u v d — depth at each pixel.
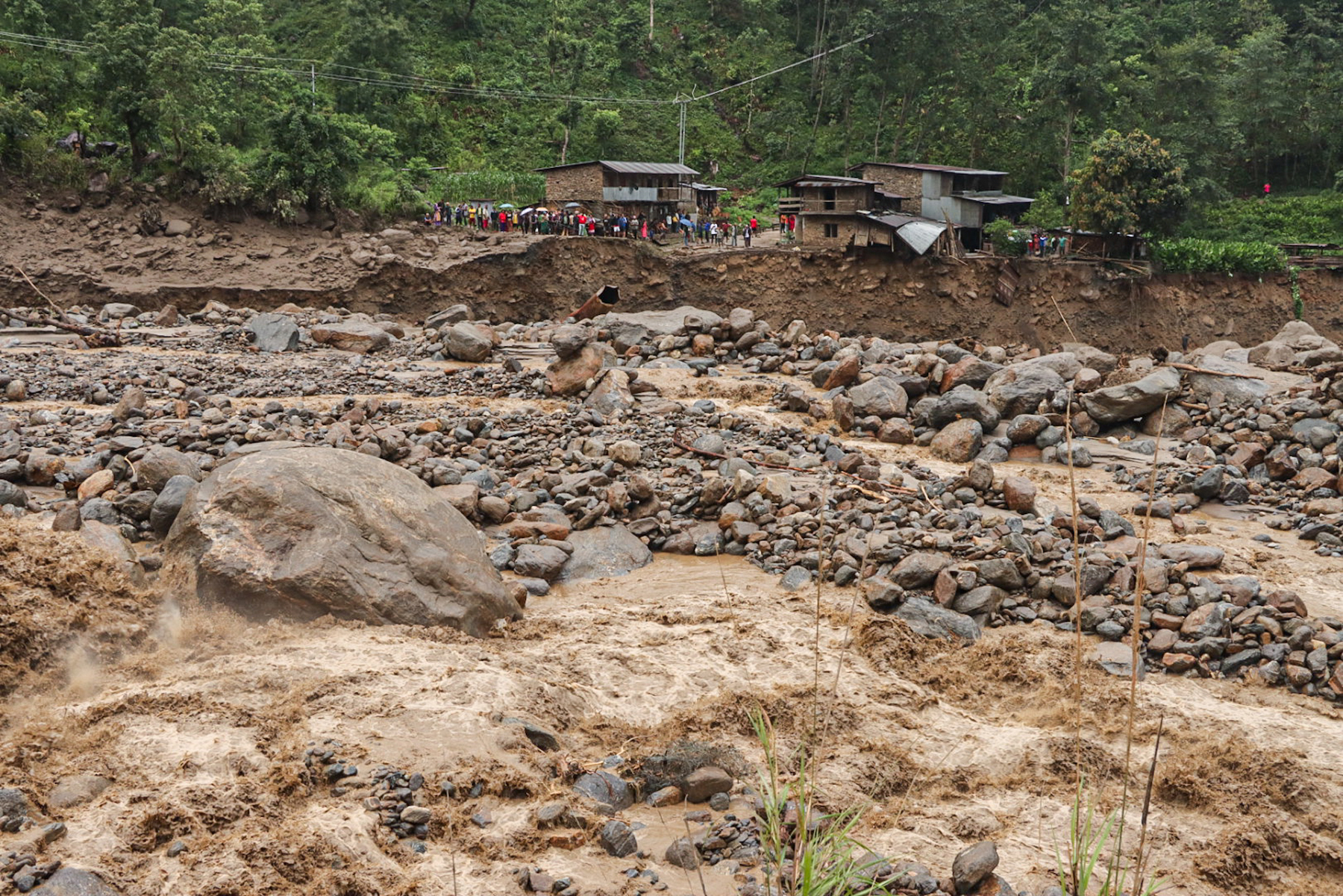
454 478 16.97
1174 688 11.62
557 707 10.05
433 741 8.76
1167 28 89.12
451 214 57.00
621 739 9.75
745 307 52.41
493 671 10.33
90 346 31.22
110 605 10.75
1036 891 7.29
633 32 87.50
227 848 7.09
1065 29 68.88
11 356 27.45
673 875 7.14
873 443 21.45
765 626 12.77
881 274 52.56
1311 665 11.73
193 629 10.82
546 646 11.91
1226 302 59.94
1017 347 30.98
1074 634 12.91
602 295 33.78
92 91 49.28
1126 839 8.37
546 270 49.56
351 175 53.06
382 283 46.88
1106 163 55.59
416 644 10.94
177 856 7.05
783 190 76.12
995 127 74.50
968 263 53.16
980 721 10.82
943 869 7.55
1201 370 22.33
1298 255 66.62
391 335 35.00
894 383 22.73
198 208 47.81
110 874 6.75
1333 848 8.37
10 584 10.21
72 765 8.09
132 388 20.08
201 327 37.88
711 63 88.38
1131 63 78.88
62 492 15.56
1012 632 13.02
